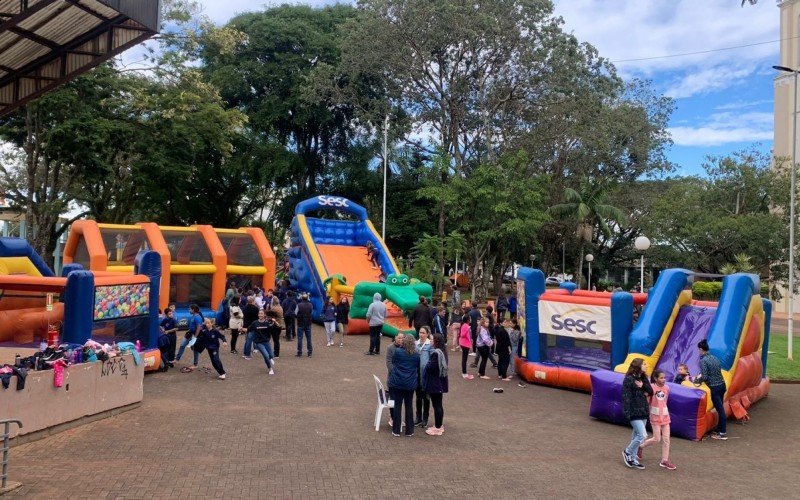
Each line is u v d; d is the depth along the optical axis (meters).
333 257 26.86
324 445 9.48
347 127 48.38
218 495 7.33
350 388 13.49
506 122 43.00
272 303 17.33
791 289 20.23
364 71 40.91
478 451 9.52
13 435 8.82
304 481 7.91
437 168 36.28
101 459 8.46
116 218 37.97
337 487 7.76
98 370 10.40
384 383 14.06
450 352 19.27
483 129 42.94
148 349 14.41
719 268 34.81
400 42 39.16
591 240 47.03
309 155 48.47
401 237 46.16
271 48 44.38
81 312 12.35
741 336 12.34
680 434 10.84
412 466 8.69
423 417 10.90
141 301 14.25
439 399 10.30
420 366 10.27
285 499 7.30
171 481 7.72
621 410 11.27
